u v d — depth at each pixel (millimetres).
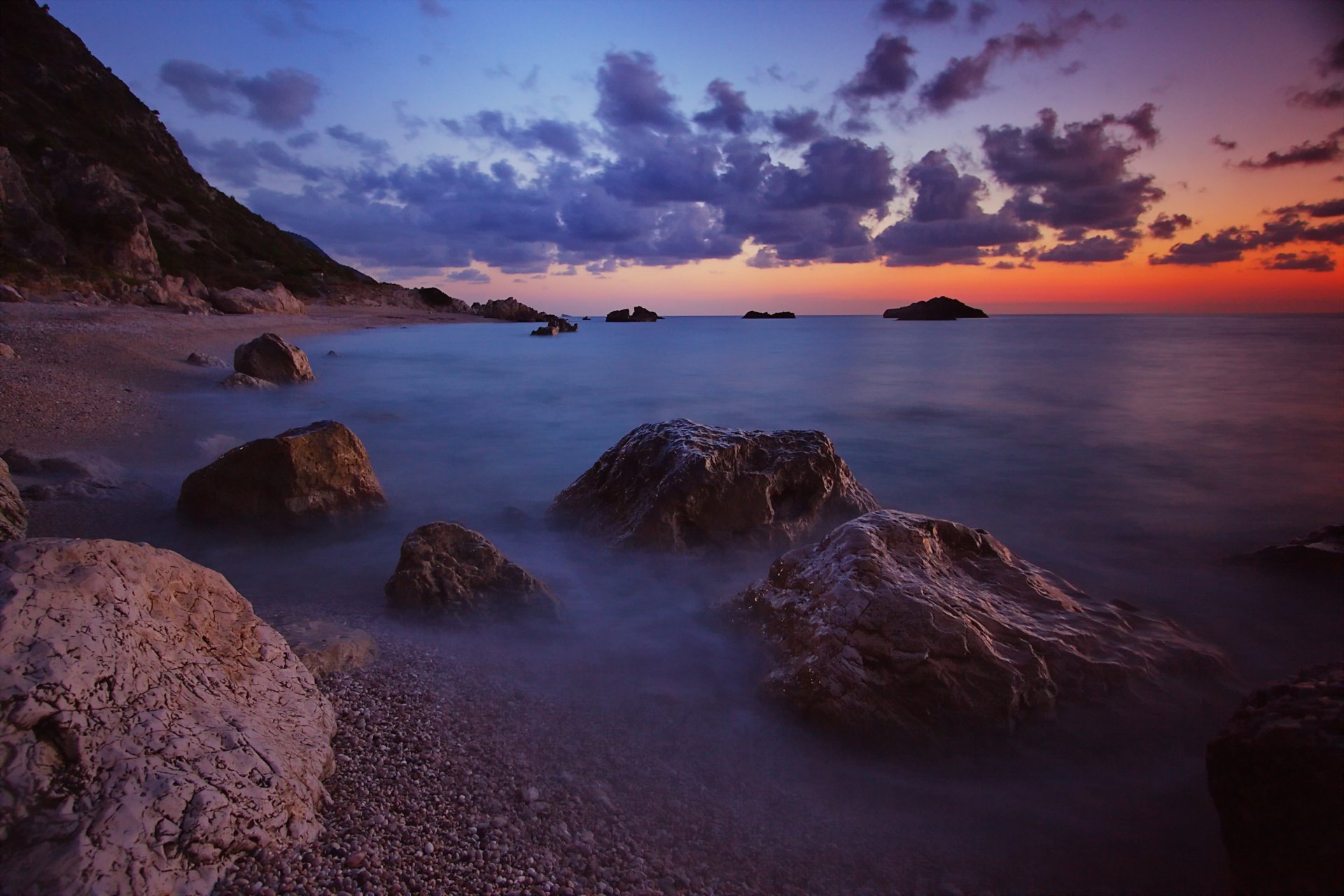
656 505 6293
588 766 3426
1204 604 6148
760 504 6434
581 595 5855
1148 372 26938
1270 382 23109
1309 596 6156
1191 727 3812
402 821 2854
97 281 35500
